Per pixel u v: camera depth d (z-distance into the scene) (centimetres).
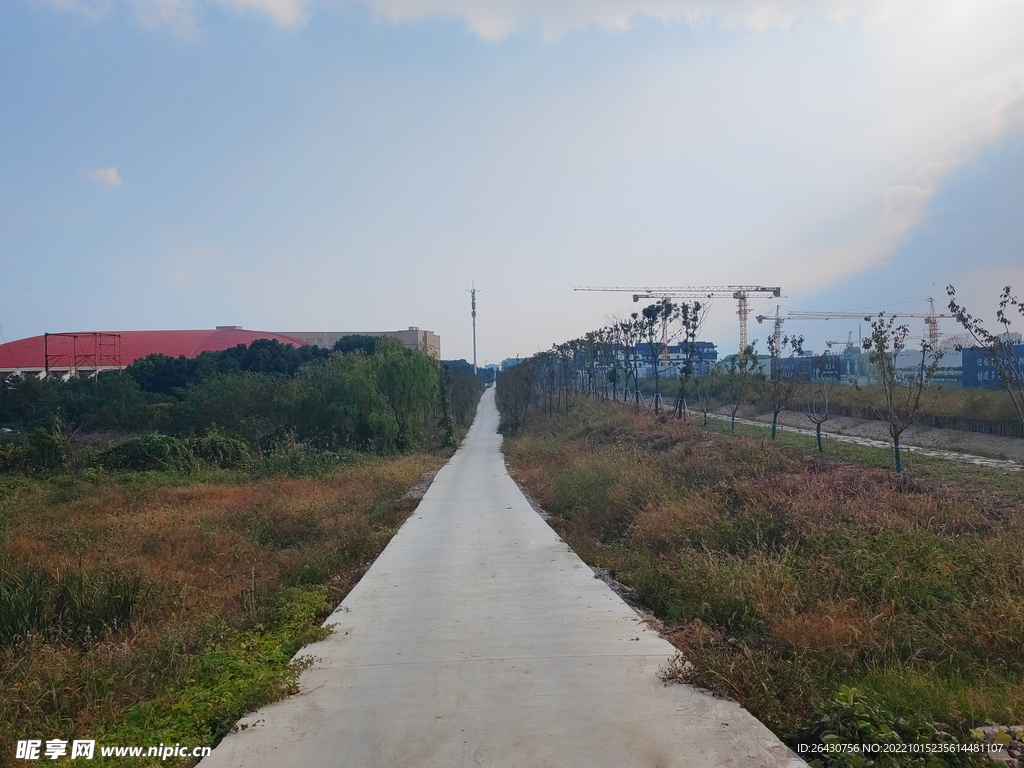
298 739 422
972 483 1141
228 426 3122
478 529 1205
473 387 7256
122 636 656
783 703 460
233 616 724
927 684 479
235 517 1340
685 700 466
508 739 413
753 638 599
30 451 2227
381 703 475
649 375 6038
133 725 455
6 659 574
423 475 2233
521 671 531
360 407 2944
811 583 709
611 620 663
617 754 391
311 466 2233
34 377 3975
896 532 820
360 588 823
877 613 634
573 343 4056
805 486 1112
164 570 920
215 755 403
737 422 2889
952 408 2081
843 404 2714
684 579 756
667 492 1196
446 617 689
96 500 1616
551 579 837
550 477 1820
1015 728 412
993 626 570
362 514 1420
